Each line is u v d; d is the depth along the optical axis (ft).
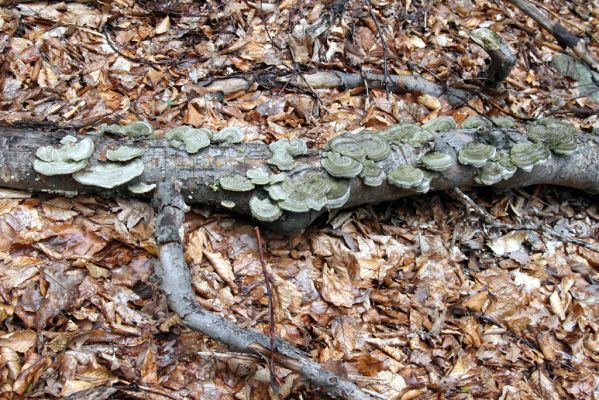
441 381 3.29
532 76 4.69
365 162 3.40
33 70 3.84
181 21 4.33
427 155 3.50
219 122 3.89
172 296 3.03
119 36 4.17
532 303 3.58
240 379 3.09
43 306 3.07
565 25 5.29
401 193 3.55
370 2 4.68
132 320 3.14
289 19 4.45
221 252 3.40
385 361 3.27
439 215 3.73
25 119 3.61
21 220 3.25
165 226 3.14
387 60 4.44
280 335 3.25
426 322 3.43
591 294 3.67
